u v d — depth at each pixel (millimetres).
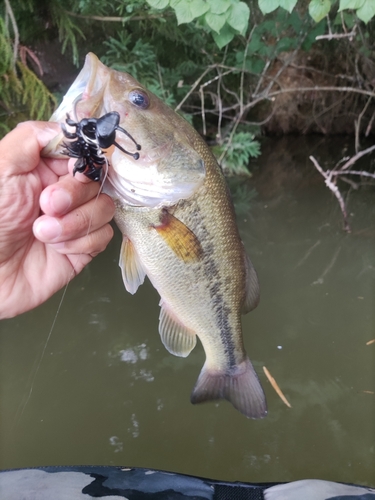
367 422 459
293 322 603
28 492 243
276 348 557
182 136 261
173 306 296
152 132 247
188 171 261
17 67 639
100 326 581
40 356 531
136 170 245
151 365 525
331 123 1654
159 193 255
